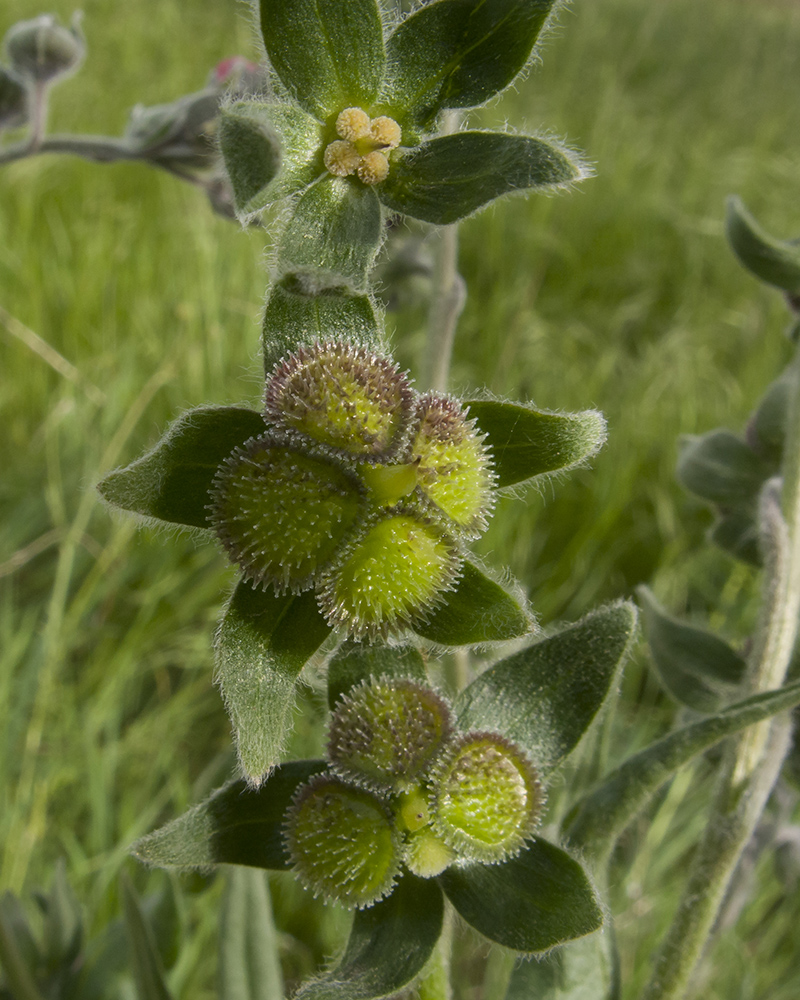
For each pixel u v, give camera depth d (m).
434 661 0.11
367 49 0.10
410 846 0.10
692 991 0.14
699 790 0.24
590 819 0.11
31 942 0.14
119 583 0.30
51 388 0.36
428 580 0.10
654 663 0.13
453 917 0.11
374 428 0.10
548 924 0.10
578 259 0.47
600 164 0.53
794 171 0.58
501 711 0.11
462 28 0.10
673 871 0.25
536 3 0.10
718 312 0.45
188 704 0.27
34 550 0.28
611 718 0.13
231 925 0.14
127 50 0.57
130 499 0.10
